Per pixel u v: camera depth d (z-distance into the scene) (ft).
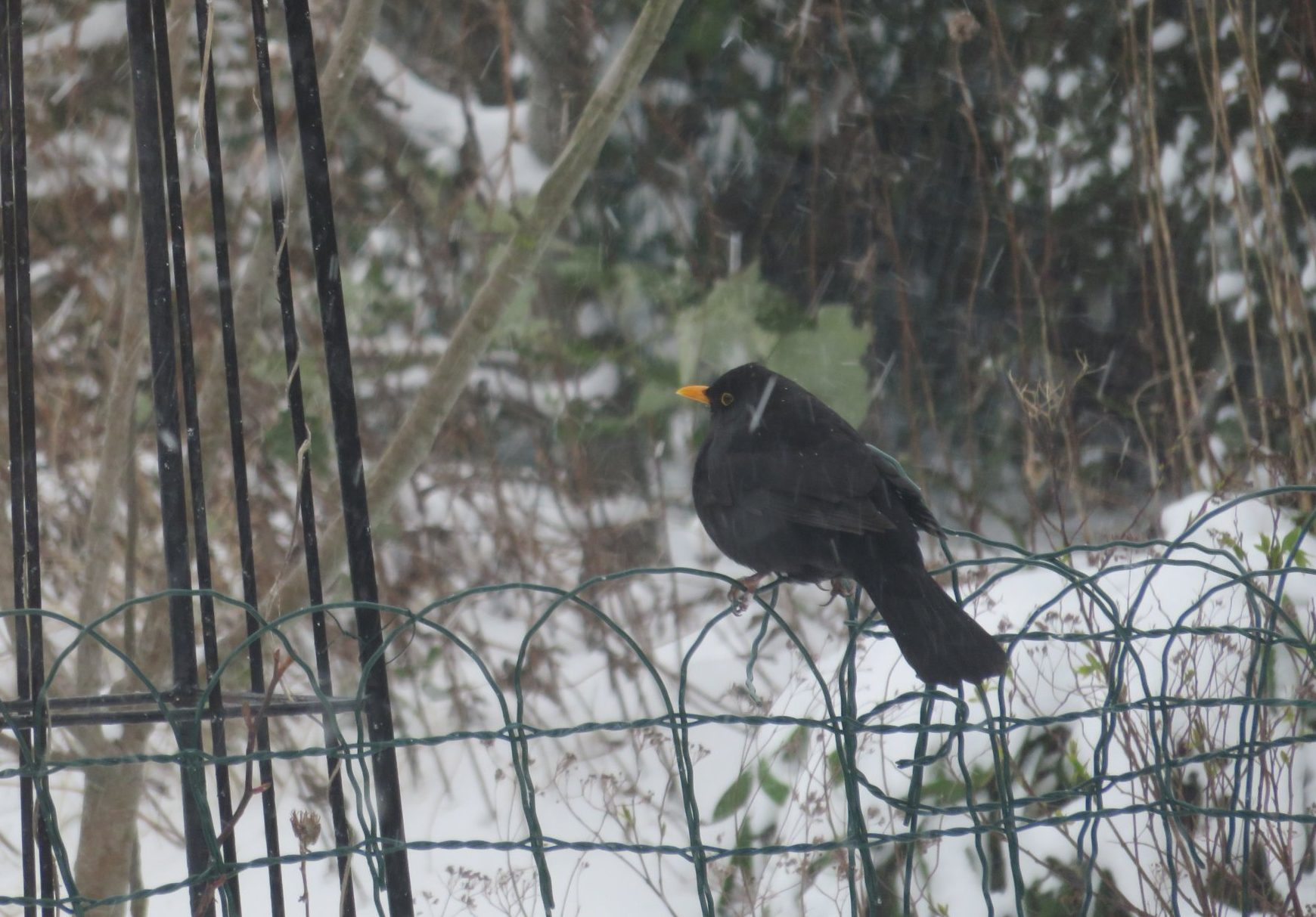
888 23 45.19
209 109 17.57
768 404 22.68
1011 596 26.45
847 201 45.16
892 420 45.85
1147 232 43.78
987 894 17.51
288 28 17.42
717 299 40.34
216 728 17.19
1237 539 26.22
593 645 38.06
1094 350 44.86
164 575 24.81
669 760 31.55
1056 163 44.65
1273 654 24.31
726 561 41.68
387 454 25.96
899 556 20.34
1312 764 23.97
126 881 24.38
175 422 17.10
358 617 17.16
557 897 27.07
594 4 43.83
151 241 17.16
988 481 44.91
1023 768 23.97
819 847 16.84
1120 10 43.39
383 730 17.06
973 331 45.32
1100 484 43.86
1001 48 43.11
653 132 44.60
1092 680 24.31
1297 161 41.81
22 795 17.19
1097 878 23.09
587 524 40.83
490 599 39.68
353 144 44.60
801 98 44.80
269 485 36.96
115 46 42.01
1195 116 43.14
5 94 18.04
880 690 25.66
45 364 36.99
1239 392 42.34
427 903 27.22
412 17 47.29
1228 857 19.08
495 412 42.86
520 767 15.98
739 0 44.39
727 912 25.16
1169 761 17.63
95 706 16.56
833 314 40.42
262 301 27.07
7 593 27.30
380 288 42.27
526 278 25.77
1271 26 42.42
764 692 34.91
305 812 21.08
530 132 44.37
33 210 41.14
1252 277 41.70
